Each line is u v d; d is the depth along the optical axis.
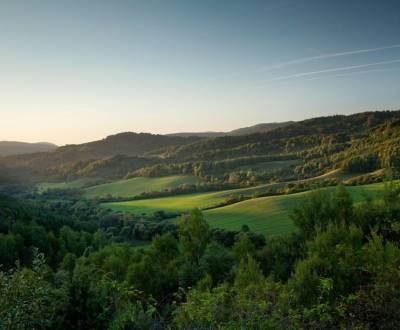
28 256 64.25
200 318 9.06
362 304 8.71
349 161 142.88
